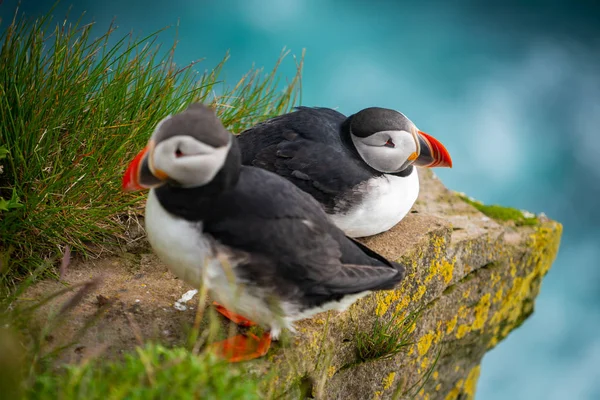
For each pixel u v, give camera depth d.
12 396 5.02
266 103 10.81
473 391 11.66
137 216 8.52
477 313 10.46
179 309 7.30
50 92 8.05
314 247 6.25
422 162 8.48
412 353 9.12
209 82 10.38
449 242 9.36
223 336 6.98
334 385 7.85
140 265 7.95
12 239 7.51
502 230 10.69
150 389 5.10
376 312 8.18
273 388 6.57
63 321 6.61
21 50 8.50
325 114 8.84
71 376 5.28
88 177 8.09
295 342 7.04
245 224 6.01
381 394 8.62
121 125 8.25
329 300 6.48
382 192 8.40
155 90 9.10
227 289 6.16
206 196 5.93
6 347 5.34
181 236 6.00
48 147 7.91
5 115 7.83
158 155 5.74
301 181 8.23
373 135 8.32
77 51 8.48
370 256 6.80
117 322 6.95
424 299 9.09
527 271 11.26
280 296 6.23
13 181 7.85
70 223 7.75
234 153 5.98
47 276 7.52
